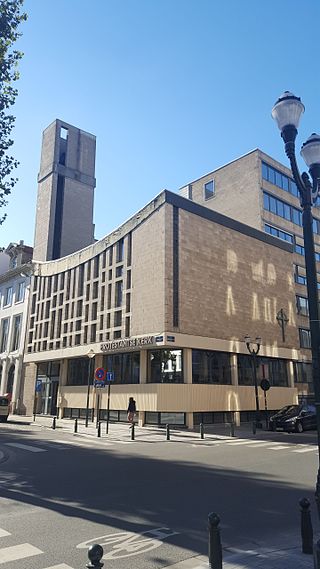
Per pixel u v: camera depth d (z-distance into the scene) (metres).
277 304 32.94
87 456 14.09
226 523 6.58
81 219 49.53
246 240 31.17
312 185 6.30
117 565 4.96
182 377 24.59
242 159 41.56
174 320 24.47
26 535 5.98
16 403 39.25
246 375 28.89
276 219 40.91
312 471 11.38
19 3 13.52
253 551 5.35
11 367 42.66
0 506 7.54
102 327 29.77
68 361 34.50
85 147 52.25
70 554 5.27
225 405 26.41
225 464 12.52
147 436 20.61
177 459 13.51
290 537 5.95
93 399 29.94
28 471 11.17
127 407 26.41
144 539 5.83
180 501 7.93
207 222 28.14
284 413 25.16
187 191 46.75
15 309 43.56
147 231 26.70
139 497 8.22
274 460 13.35
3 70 13.58
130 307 27.05
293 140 6.07
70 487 9.14
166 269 24.70
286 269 35.03
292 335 33.81
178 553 5.33
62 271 36.50
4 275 46.00
